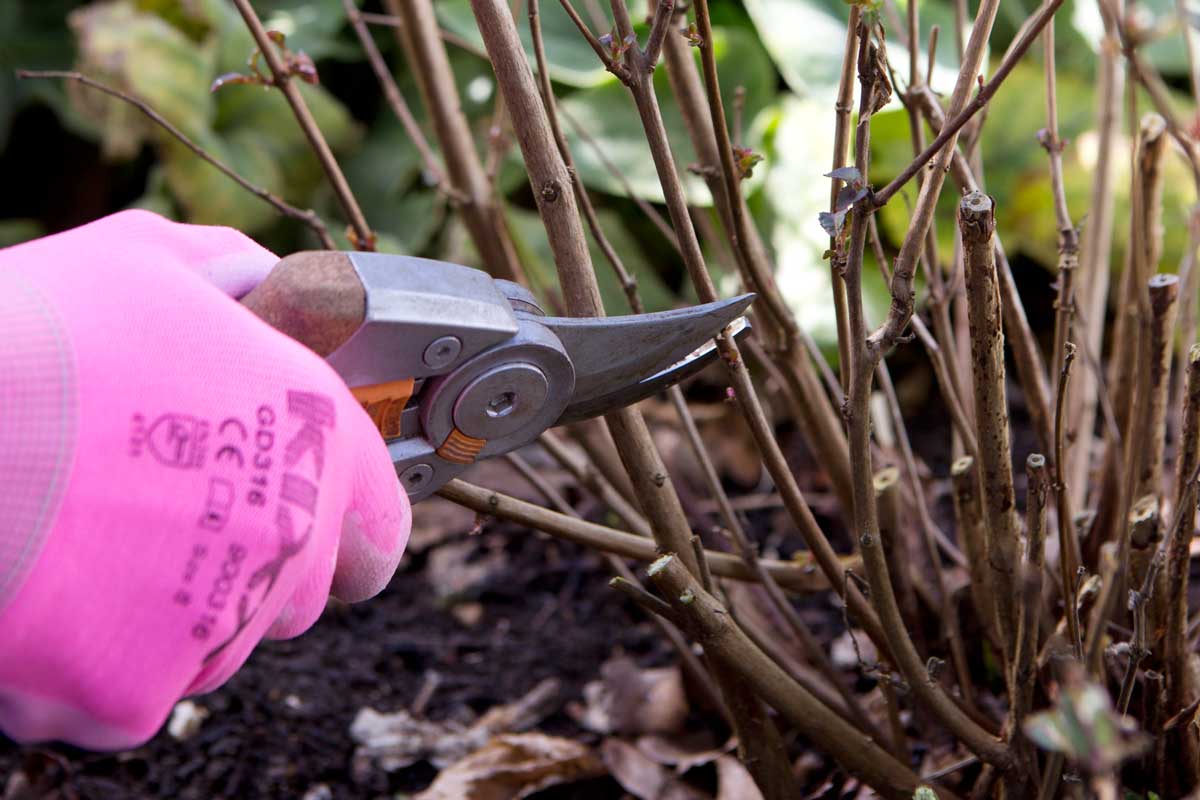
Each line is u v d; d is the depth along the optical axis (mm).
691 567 535
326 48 1195
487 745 718
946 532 873
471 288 456
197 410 415
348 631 851
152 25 1111
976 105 454
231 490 415
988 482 519
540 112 493
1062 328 586
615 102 1036
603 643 832
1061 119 1045
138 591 411
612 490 667
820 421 622
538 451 989
